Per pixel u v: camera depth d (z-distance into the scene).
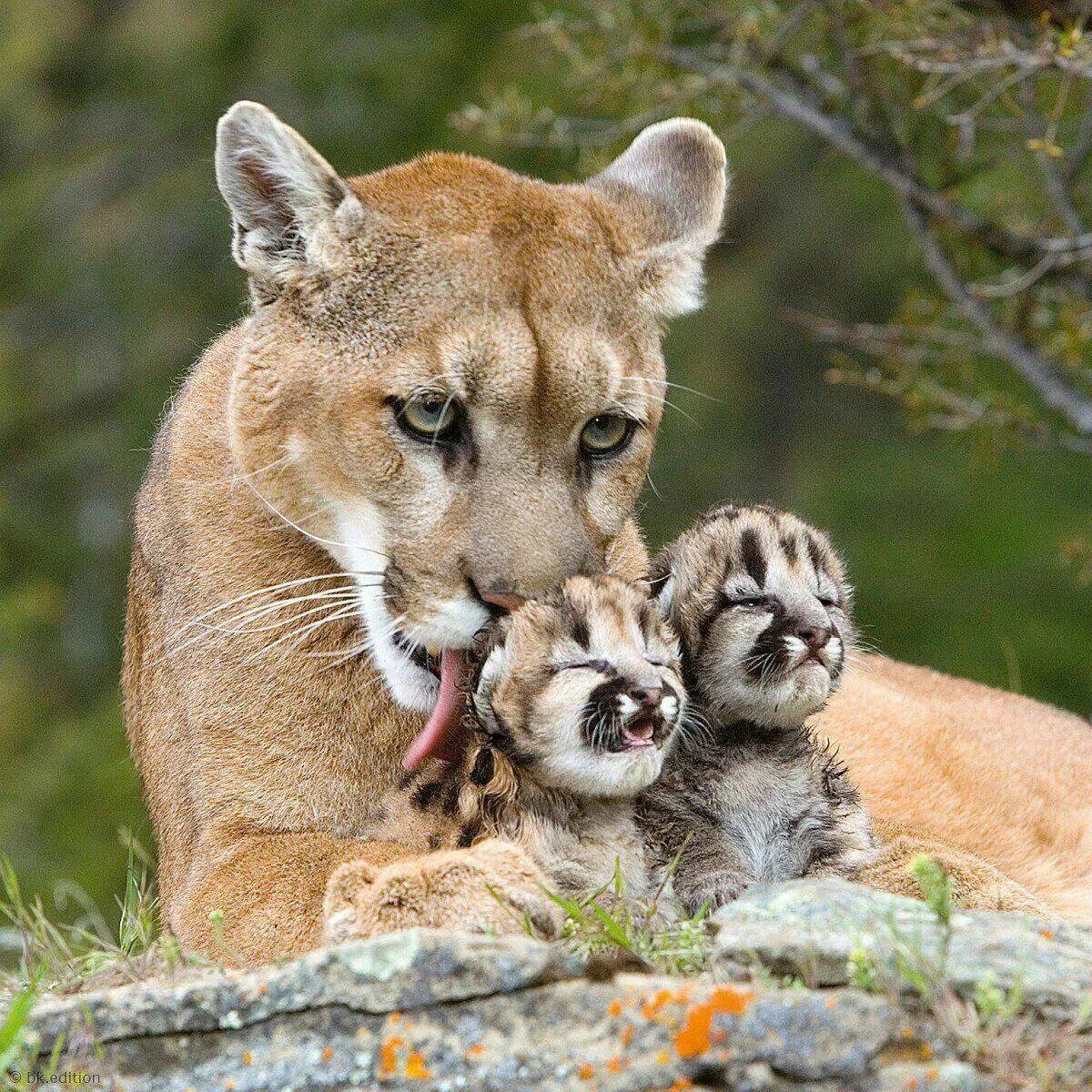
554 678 9.28
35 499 35.28
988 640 29.22
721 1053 7.33
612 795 9.45
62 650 32.84
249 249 11.16
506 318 10.71
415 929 8.02
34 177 37.12
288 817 10.91
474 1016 7.71
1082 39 13.73
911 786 12.81
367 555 10.80
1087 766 13.92
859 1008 7.39
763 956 8.02
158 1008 7.94
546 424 10.70
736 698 9.95
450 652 10.48
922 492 31.47
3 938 13.55
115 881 25.16
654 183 12.23
